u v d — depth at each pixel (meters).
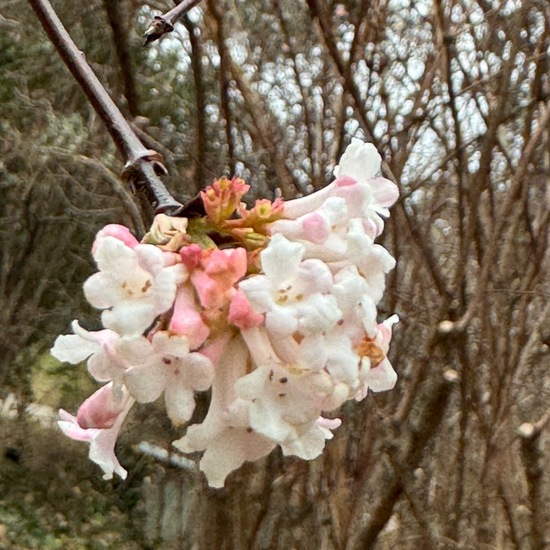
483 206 6.68
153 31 2.54
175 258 1.51
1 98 8.76
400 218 6.59
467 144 5.94
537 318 6.76
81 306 11.02
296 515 7.36
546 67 5.77
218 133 6.47
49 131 7.79
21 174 9.47
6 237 10.59
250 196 6.46
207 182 6.06
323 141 6.39
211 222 1.59
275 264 1.43
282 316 1.41
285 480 6.71
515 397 6.55
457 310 5.98
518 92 6.12
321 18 5.60
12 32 8.90
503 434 6.26
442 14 5.70
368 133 5.66
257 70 6.62
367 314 1.47
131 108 5.02
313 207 1.64
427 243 6.25
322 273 1.44
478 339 6.56
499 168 7.00
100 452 1.66
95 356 1.49
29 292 11.15
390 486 6.59
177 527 9.14
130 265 1.47
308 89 6.68
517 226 6.14
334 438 6.66
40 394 10.90
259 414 1.43
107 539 9.70
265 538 7.39
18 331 10.84
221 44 5.52
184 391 1.43
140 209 5.98
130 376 1.43
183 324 1.43
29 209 10.00
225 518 6.49
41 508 9.88
